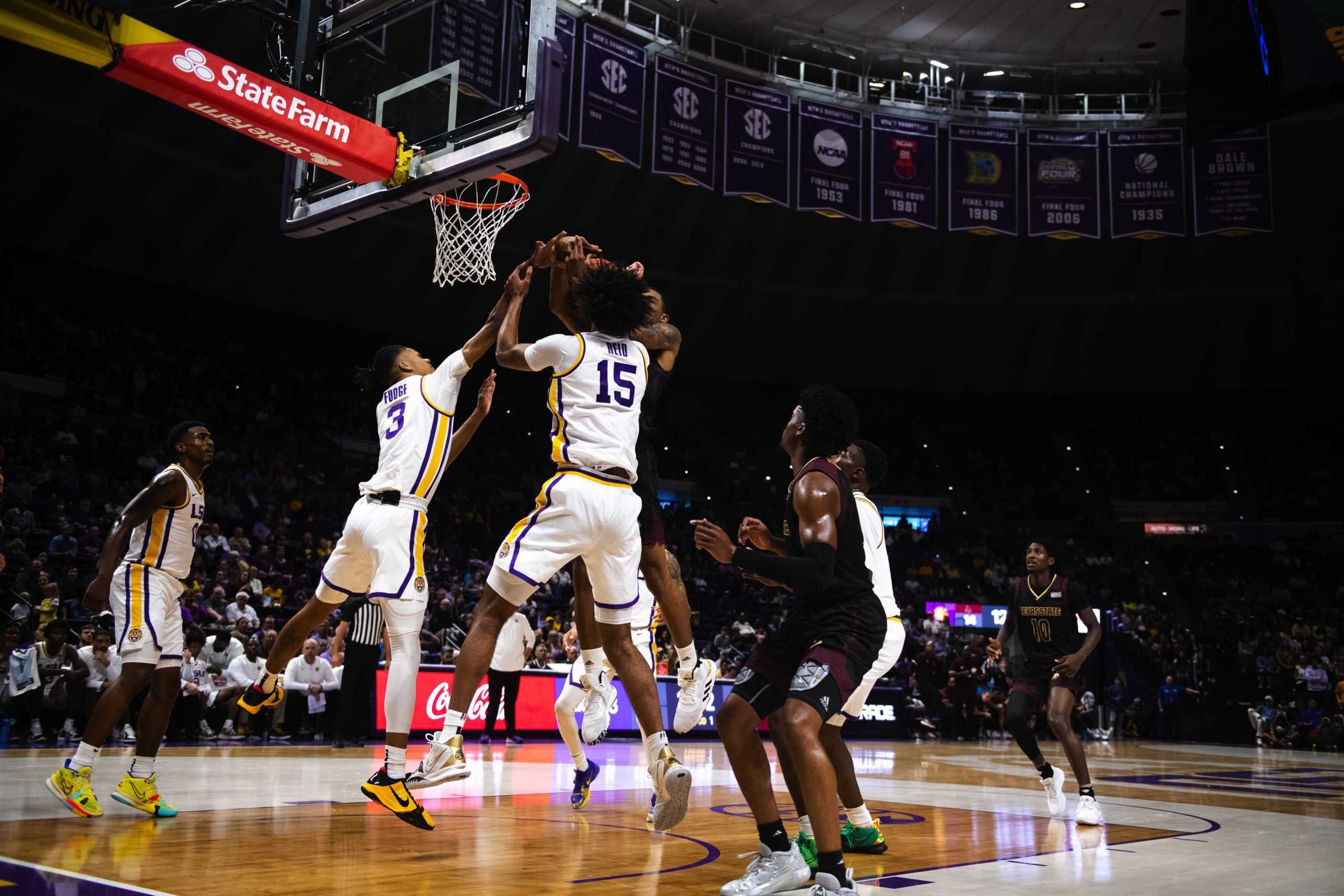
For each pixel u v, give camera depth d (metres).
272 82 6.35
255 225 20.84
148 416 18.94
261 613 13.15
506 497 23.22
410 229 22.50
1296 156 23.31
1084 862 4.10
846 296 26.70
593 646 5.20
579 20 18.33
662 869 3.67
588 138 17.50
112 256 19.81
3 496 14.38
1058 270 26.64
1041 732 19.11
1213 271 26.33
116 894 2.89
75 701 9.82
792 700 3.21
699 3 20.12
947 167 22.69
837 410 3.64
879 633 3.42
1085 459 29.72
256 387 21.86
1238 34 6.97
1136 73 22.34
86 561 13.38
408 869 3.51
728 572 22.84
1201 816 6.09
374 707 11.20
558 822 4.95
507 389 26.19
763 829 3.35
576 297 4.36
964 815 5.79
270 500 18.14
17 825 4.22
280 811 4.95
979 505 28.41
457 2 6.95
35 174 18.23
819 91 21.61
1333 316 26.45
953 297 26.98
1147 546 27.09
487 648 3.97
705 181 19.33
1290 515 27.25
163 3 15.55
